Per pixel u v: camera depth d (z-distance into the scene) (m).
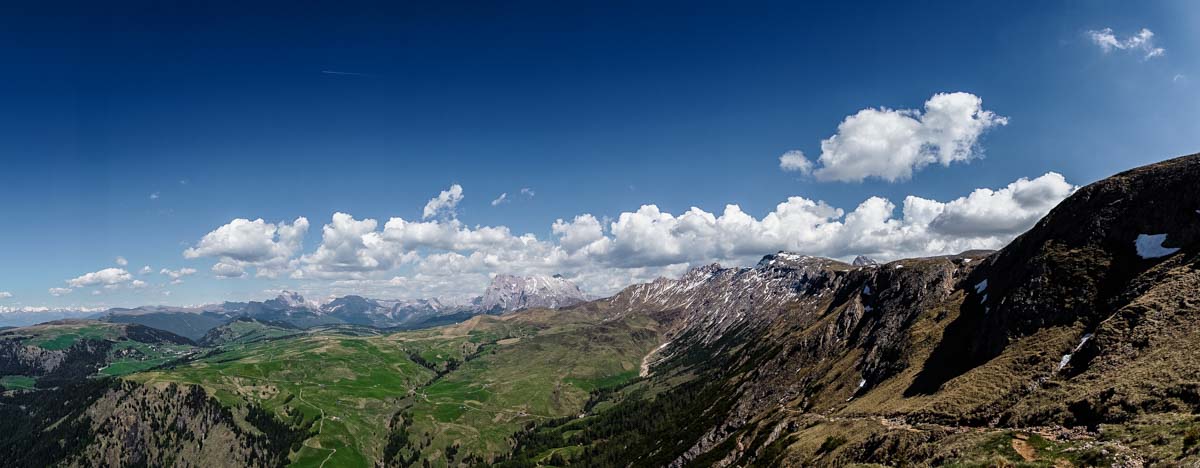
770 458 123.00
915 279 192.00
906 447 80.94
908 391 122.38
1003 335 112.50
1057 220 130.62
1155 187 113.31
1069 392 76.50
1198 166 108.81
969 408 89.31
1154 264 99.94
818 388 172.12
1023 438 66.44
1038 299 111.56
